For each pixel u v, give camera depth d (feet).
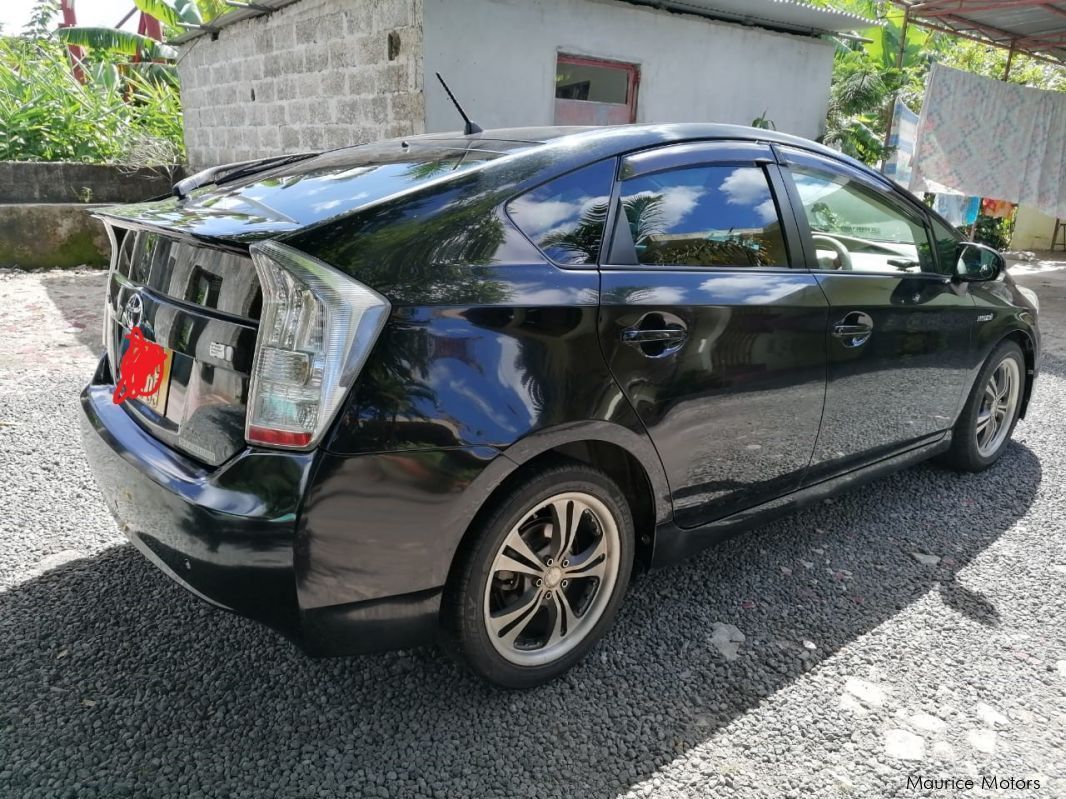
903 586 9.55
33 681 7.25
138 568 9.14
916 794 6.47
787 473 9.20
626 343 7.13
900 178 40.04
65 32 38.99
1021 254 48.44
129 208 7.95
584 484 7.17
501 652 7.09
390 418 5.90
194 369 6.50
